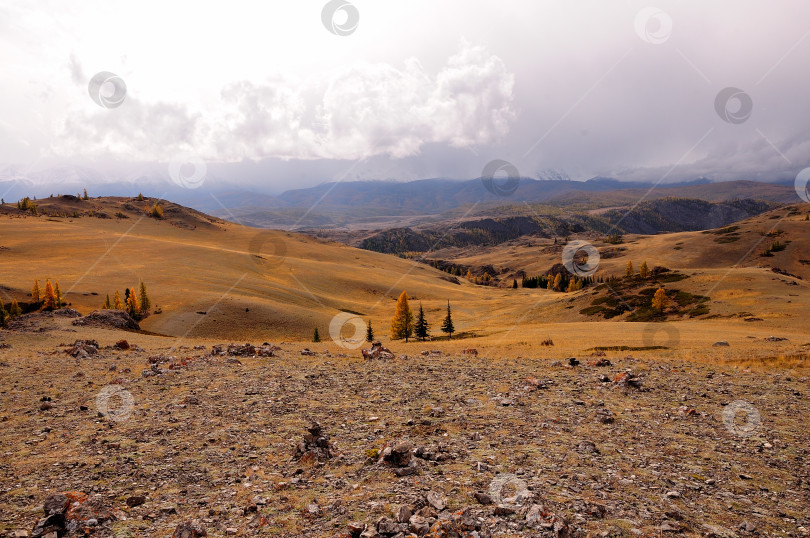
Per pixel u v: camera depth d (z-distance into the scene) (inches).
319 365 975.6
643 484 373.4
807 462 433.7
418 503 318.7
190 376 851.4
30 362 1012.5
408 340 3555.6
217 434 508.1
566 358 1109.7
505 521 292.5
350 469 397.4
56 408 635.5
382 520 282.7
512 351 1461.6
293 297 6038.4
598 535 278.8
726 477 395.2
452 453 431.5
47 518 292.8
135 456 441.1
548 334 2400.3
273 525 295.1
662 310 3754.9
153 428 534.0
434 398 670.5
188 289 5177.2
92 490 358.6
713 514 324.8
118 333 1739.7
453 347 1685.5
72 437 505.4
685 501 344.5
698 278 4404.5
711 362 1082.7
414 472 381.7
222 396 693.9
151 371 878.4
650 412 604.1
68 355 1125.7
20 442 491.2
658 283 4598.9
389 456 402.0
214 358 1057.5
